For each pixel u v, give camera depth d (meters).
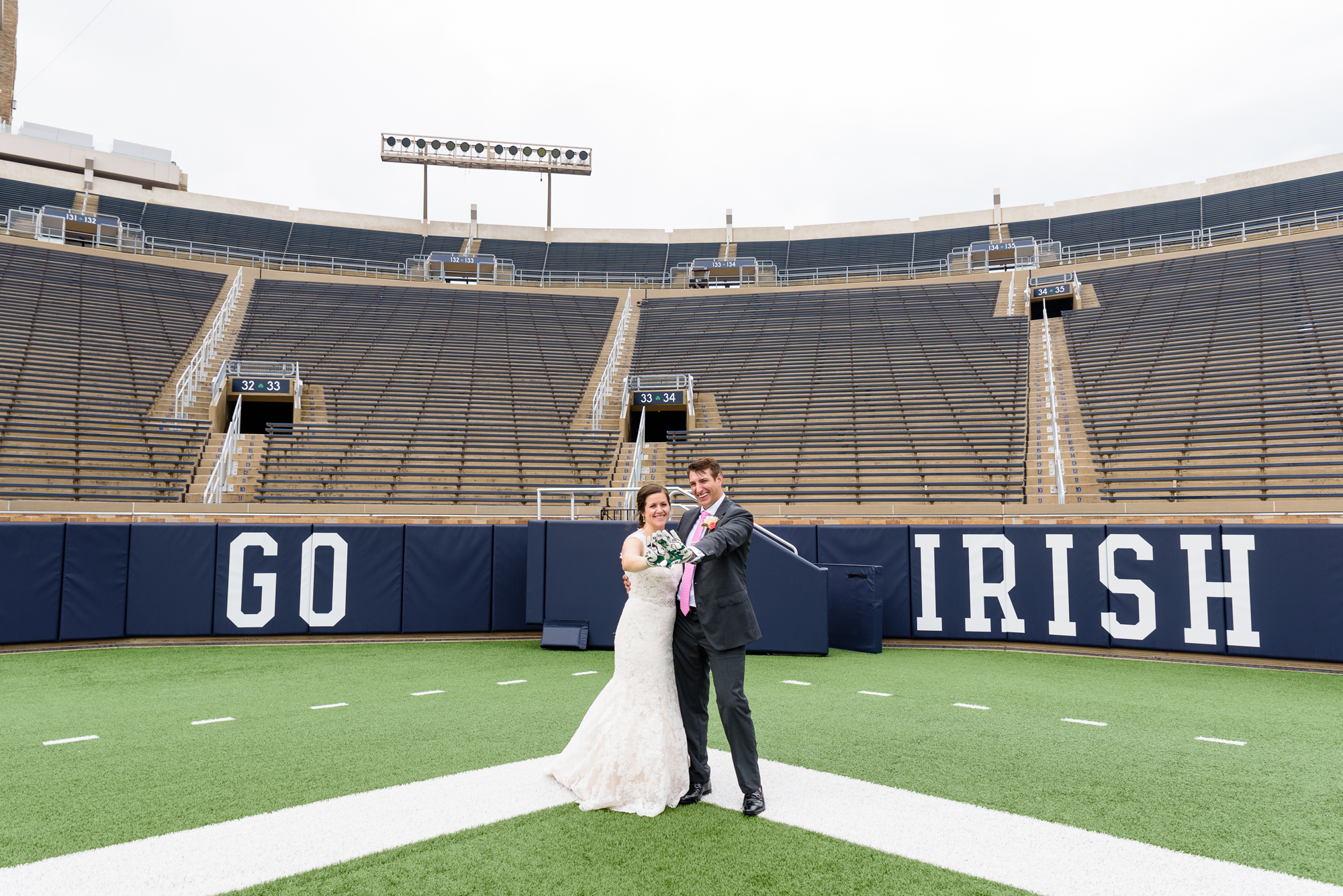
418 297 25.80
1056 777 4.12
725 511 3.81
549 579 8.94
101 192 30.08
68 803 3.63
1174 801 3.73
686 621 3.77
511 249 34.00
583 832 3.29
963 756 4.52
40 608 8.29
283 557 9.07
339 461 16.45
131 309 21.20
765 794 3.80
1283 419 14.71
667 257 34.34
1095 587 8.41
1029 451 16.08
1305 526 7.45
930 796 3.78
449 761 4.34
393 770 4.16
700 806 3.64
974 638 8.91
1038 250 28.22
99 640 8.64
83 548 8.52
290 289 24.95
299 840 3.18
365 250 33.00
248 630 8.94
